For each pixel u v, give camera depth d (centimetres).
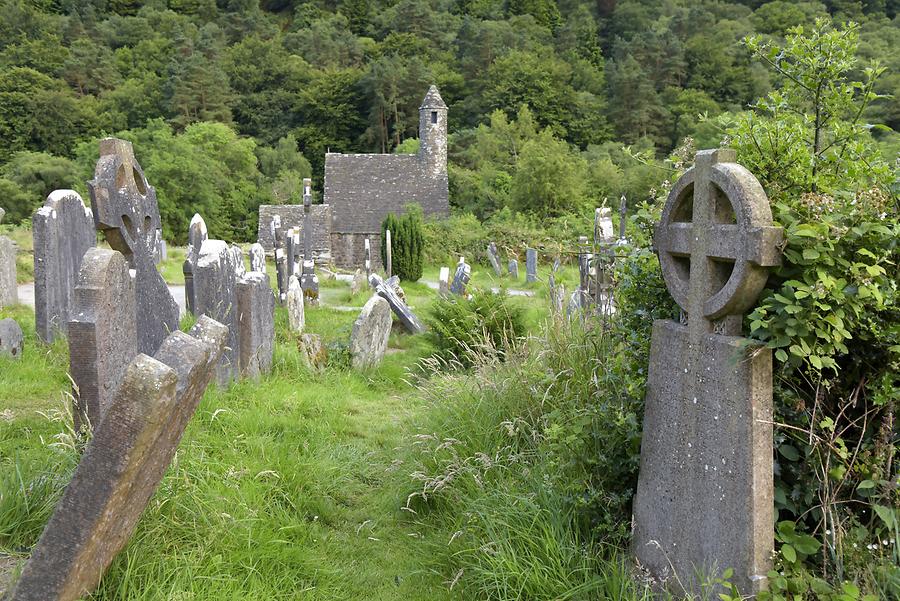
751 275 277
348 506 468
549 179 3972
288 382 732
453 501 433
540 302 1174
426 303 1656
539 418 460
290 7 8669
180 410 288
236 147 5325
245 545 358
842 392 307
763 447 275
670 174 399
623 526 361
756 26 6575
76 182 4378
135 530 317
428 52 7444
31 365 648
